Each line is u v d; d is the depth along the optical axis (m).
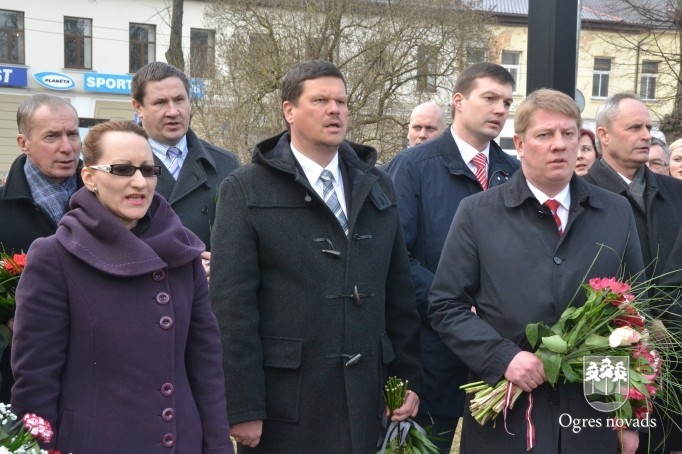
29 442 2.32
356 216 3.25
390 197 3.45
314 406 3.14
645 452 3.89
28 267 2.53
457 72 20.88
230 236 3.17
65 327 2.53
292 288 3.17
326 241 3.20
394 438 3.36
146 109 4.04
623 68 29.70
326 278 3.17
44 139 3.65
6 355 3.40
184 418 2.63
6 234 3.64
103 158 2.60
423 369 3.79
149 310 2.60
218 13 19.52
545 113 3.16
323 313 3.16
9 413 2.34
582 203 3.24
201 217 4.01
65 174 3.71
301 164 3.31
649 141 4.02
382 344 3.32
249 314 3.12
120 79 31.48
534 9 4.20
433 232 3.87
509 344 3.07
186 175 4.02
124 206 2.62
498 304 3.18
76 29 31.09
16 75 30.27
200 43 32.06
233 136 17.69
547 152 3.14
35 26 30.52
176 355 2.65
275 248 3.17
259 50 18.36
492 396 3.08
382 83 19.66
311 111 3.22
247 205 3.18
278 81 17.95
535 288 3.12
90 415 2.49
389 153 19.83
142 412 2.53
